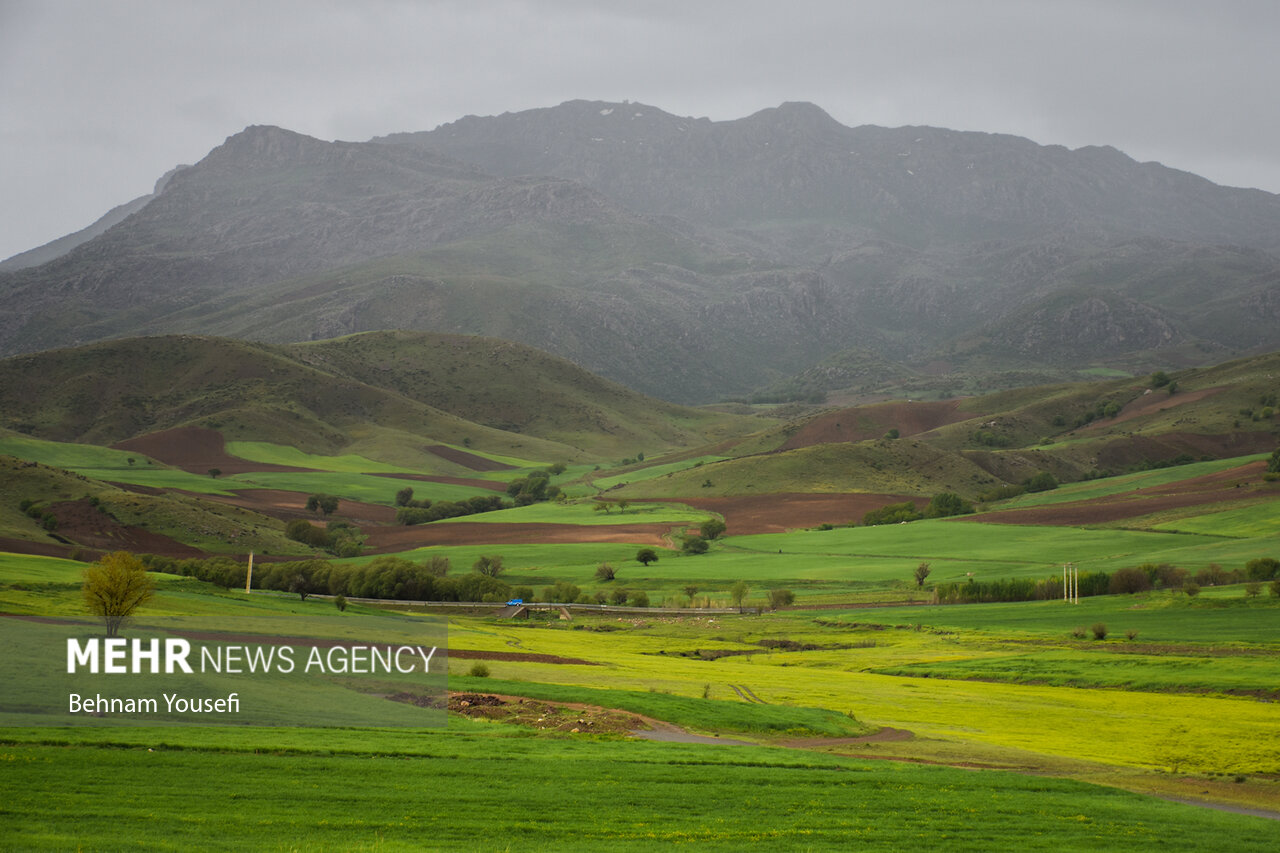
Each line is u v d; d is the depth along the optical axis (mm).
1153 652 84812
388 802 30047
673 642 104250
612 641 103312
